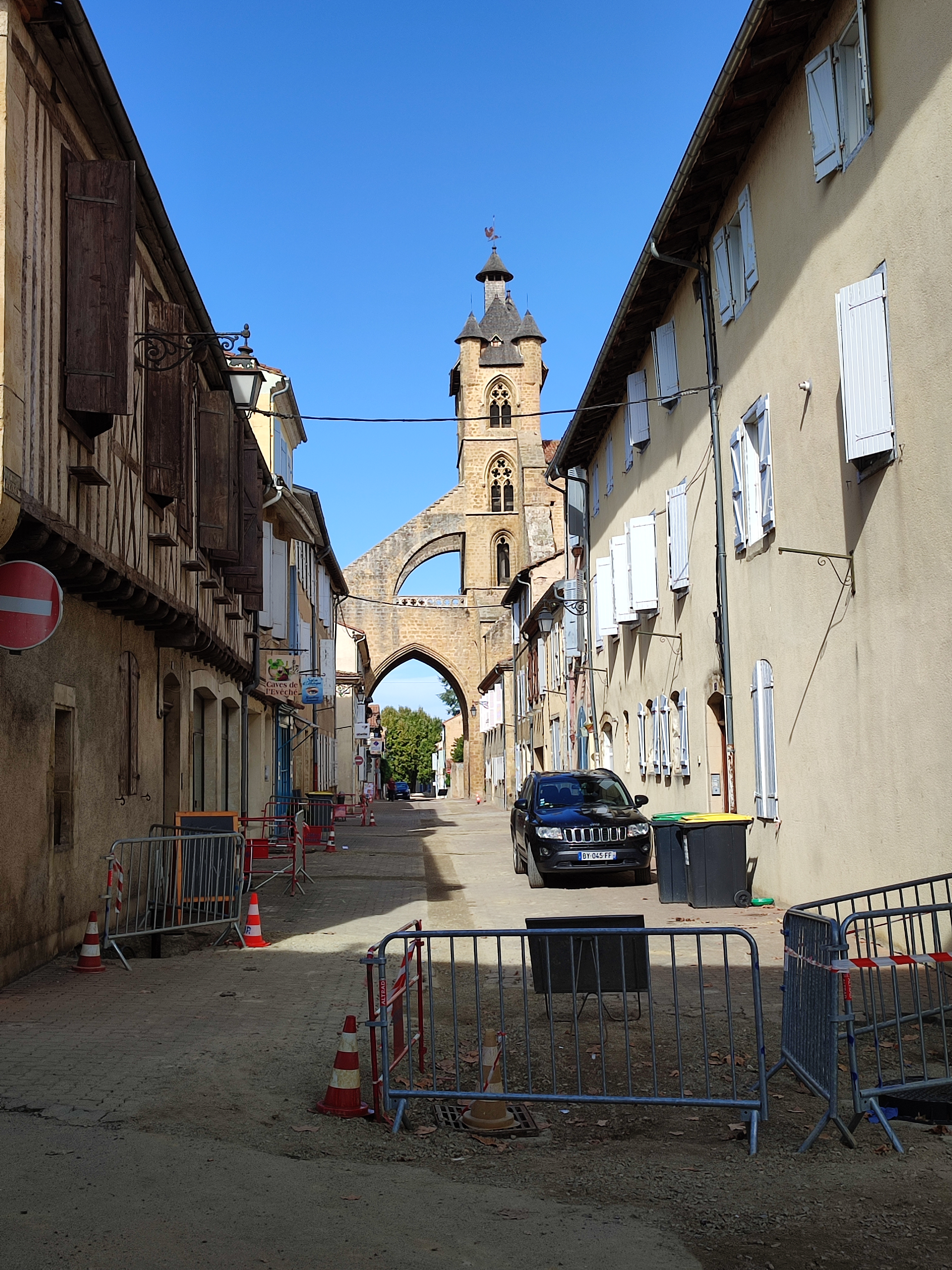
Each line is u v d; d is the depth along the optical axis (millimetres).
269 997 8750
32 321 8508
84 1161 5012
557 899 14969
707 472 16812
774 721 13750
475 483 83188
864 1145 5398
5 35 8039
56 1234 4223
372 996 6031
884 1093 5488
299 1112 5930
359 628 79375
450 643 79938
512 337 86188
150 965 10109
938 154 9234
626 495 23703
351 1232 4371
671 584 18766
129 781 12492
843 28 11094
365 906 14602
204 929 12242
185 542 14070
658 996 8852
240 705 21297
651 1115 5980
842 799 11531
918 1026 5938
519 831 18516
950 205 9055
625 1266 4137
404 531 81750
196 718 18312
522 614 47875
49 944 9859
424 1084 6484
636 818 16609
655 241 16609
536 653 43188
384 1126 5770
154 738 13953
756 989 5566
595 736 28516
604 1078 5715
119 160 9719
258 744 25328
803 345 12438
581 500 30719
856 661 11133
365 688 74562
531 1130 5727
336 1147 5395
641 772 22688
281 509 25219
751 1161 5234
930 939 9586
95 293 9320
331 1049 7176
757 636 14383
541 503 79000
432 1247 4258
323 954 10773
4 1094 6000
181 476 12344
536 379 84875
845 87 11148
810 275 12148
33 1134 5367
